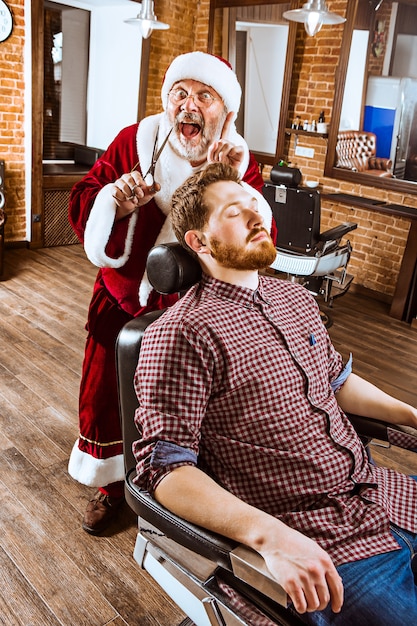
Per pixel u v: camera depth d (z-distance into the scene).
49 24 4.84
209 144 1.58
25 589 1.57
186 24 5.40
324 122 4.69
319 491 1.04
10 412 2.41
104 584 1.62
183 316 1.02
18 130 4.48
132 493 1.00
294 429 1.06
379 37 4.15
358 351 3.50
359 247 4.66
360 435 1.29
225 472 1.06
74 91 5.25
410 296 4.07
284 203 3.48
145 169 1.59
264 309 1.11
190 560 1.00
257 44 4.89
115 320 1.64
